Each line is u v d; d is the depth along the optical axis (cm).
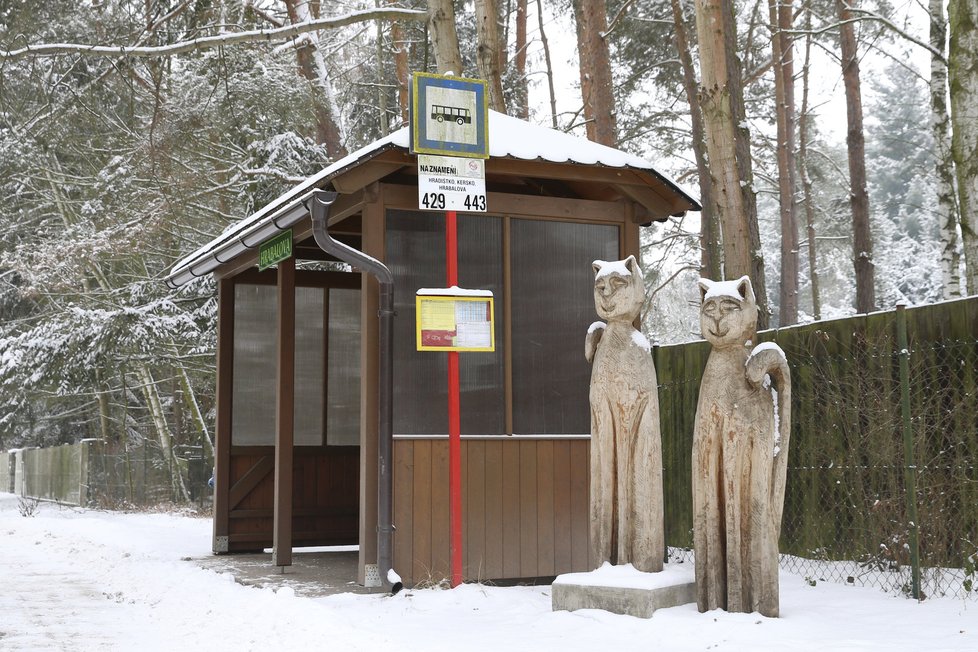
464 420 884
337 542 1218
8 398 2627
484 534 870
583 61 2112
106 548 1287
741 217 1226
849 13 2142
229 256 1083
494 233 908
